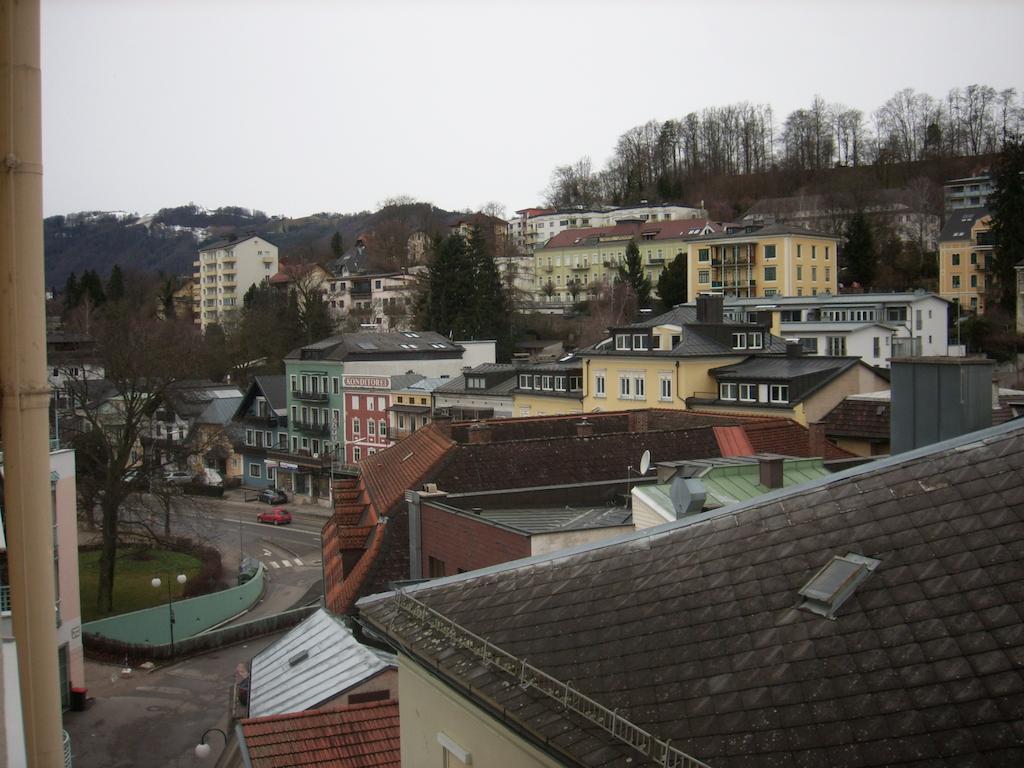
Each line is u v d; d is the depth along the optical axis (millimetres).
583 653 10156
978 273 103000
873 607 8820
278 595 55312
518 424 39719
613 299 107875
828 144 160125
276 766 16828
